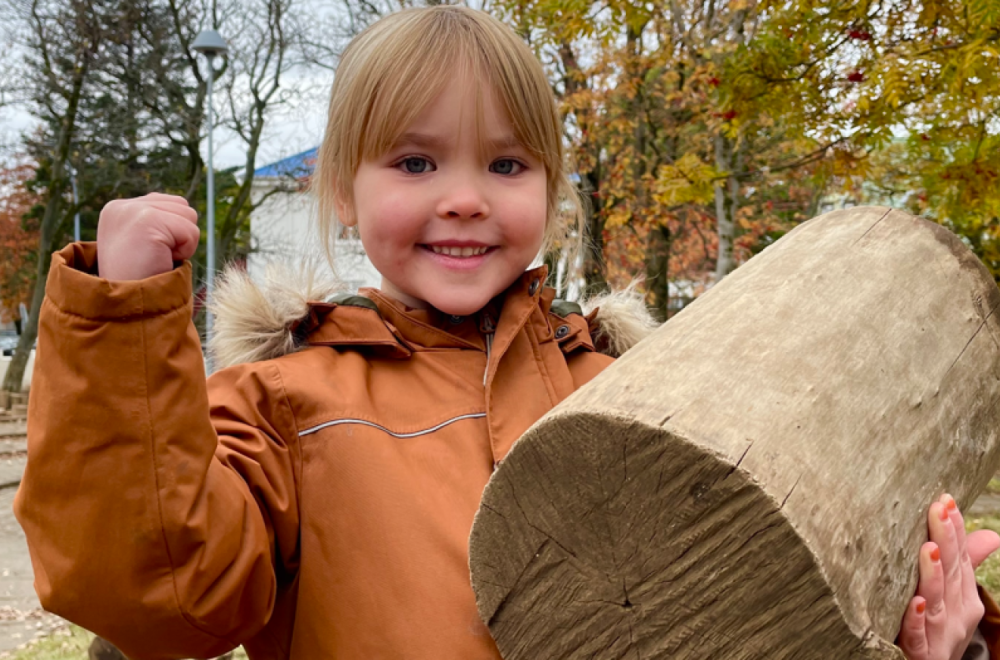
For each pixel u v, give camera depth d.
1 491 8.88
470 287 1.32
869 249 1.22
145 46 15.78
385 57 1.29
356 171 1.35
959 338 1.19
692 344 0.98
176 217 0.97
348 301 1.37
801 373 0.94
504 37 1.35
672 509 0.84
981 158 4.38
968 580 1.08
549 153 1.38
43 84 15.88
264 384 1.23
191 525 0.94
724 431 0.83
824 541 0.80
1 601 5.40
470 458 1.23
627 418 0.83
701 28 9.59
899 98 4.00
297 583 1.21
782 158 9.78
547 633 0.94
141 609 0.95
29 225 25.16
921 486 1.01
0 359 17.39
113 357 0.90
